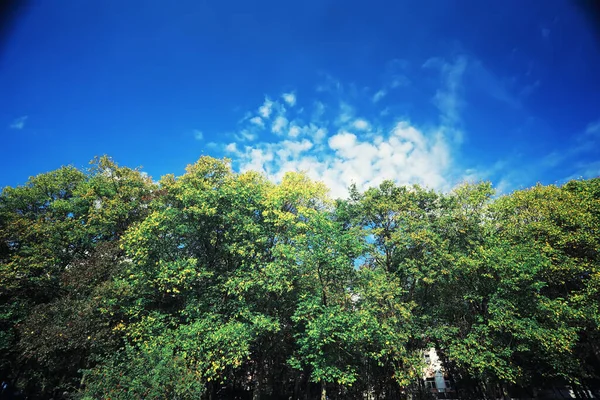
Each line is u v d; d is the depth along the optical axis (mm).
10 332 18094
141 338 15414
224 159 23297
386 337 16734
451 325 21062
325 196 24359
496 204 23047
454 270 20297
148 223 17844
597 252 19531
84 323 15562
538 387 26297
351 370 17359
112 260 19547
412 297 22641
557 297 19266
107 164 26438
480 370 17172
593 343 20141
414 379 19766
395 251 22844
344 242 18094
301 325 20156
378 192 24641
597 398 22891
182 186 20219
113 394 10047
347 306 18266
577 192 23031
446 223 22125
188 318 16953
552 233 19906
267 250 20438
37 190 25094
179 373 11172
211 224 19562
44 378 17500
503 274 18297
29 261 19906
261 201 20156
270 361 24672
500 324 17109
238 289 17891
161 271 17031
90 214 22906
